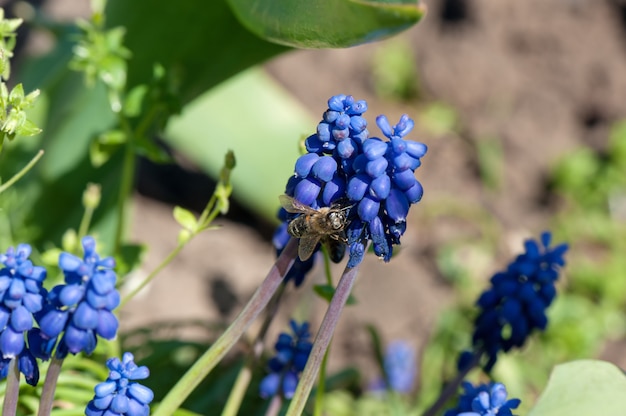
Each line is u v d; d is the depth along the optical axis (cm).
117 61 49
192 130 75
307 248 34
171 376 50
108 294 31
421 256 89
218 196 43
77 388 45
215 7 53
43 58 67
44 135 61
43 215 61
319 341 34
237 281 79
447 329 75
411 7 34
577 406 39
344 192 33
